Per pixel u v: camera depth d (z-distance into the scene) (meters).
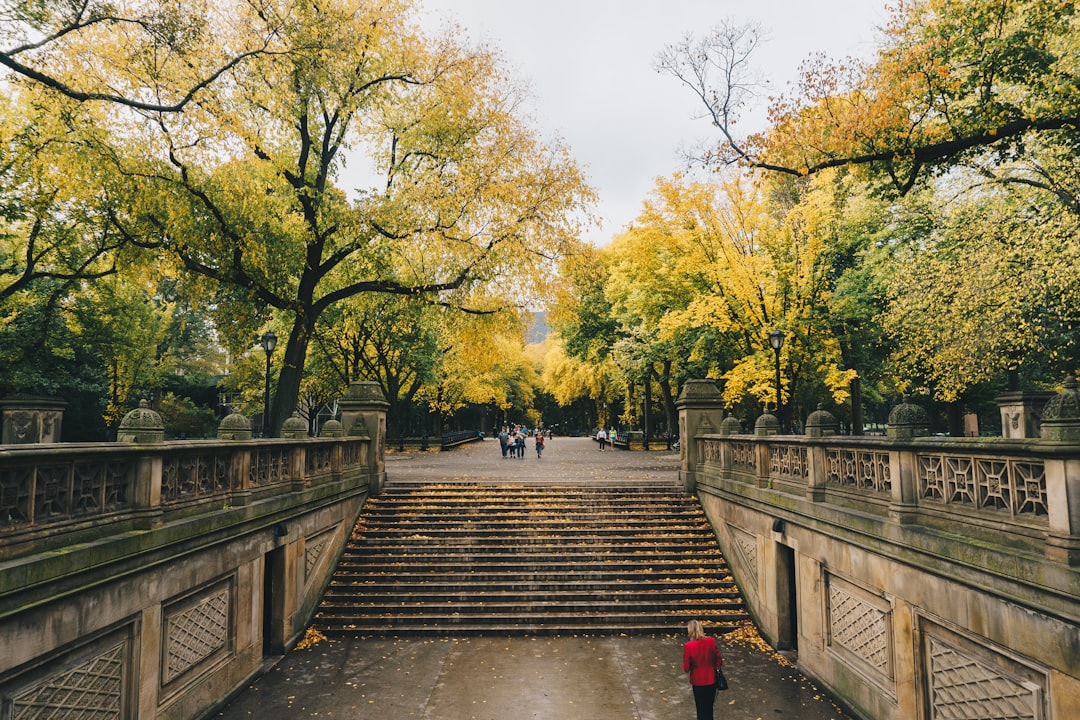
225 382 39.38
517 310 21.30
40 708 5.45
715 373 23.52
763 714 8.65
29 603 5.15
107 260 21.34
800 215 20.28
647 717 8.59
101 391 28.92
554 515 16.00
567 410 81.44
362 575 13.77
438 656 11.00
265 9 14.28
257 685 9.68
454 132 18.75
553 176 18.83
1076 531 4.88
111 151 13.11
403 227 17.30
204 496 8.51
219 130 13.70
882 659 7.75
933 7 10.86
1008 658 5.60
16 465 5.22
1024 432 12.96
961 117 10.70
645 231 21.25
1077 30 12.23
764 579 11.88
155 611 7.12
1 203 16.86
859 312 20.89
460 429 70.44
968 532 6.21
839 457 9.21
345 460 15.38
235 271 16.42
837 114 10.90
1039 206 16.03
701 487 16.36
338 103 18.38
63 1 11.22
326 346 32.84
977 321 15.52
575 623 12.45
